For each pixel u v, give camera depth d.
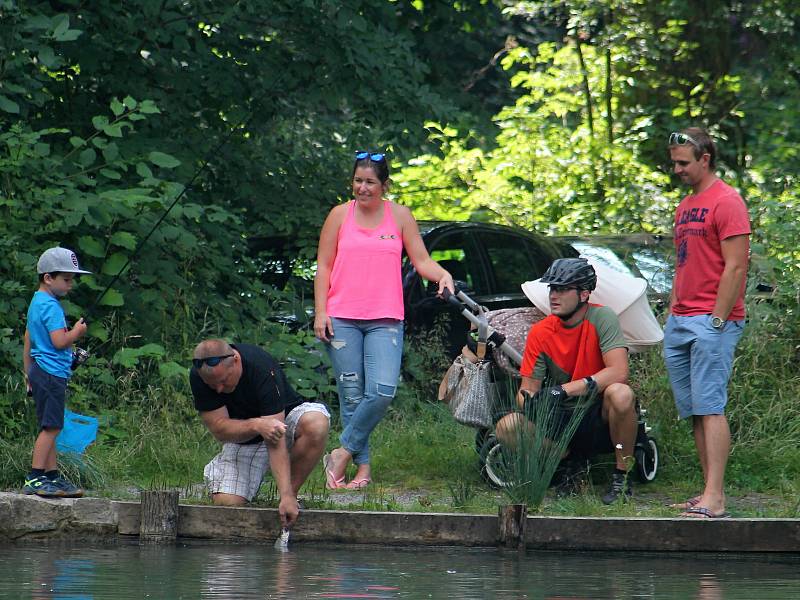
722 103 48.62
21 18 23.47
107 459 19.41
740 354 21.98
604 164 43.25
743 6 48.16
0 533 15.46
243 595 11.58
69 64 26.17
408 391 23.70
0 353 20.72
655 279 26.56
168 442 20.64
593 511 16.08
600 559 14.45
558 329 17.84
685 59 47.09
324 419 16.09
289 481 15.32
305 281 26.53
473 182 42.53
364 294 18.56
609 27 46.38
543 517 15.05
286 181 28.34
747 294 23.23
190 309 24.31
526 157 43.53
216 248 25.86
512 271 26.61
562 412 17.25
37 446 16.69
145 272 23.80
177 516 15.67
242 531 15.59
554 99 47.09
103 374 21.84
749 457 19.81
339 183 28.97
